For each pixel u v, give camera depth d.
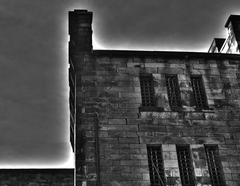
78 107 15.16
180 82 16.61
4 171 23.12
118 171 13.82
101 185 13.43
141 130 14.93
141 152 14.38
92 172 13.58
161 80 16.53
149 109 15.51
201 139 15.05
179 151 14.87
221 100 16.34
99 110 15.23
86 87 15.70
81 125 14.70
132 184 13.60
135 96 15.84
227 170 14.45
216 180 14.38
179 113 15.62
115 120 15.05
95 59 16.61
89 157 13.91
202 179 14.09
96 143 14.29
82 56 16.55
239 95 16.64
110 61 16.67
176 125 15.27
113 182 13.55
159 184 13.94
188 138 15.00
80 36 17.19
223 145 15.05
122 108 15.42
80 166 13.69
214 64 17.42
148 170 14.00
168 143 14.75
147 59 17.03
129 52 17.03
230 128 15.55
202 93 16.67
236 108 16.22
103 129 14.74
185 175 14.34
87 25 17.59
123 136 14.68
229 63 17.58
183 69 17.02
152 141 14.71
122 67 16.59
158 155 14.61
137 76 16.47
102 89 15.80
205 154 14.71
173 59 17.25
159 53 17.25
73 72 17.12
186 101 16.06
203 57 17.52
